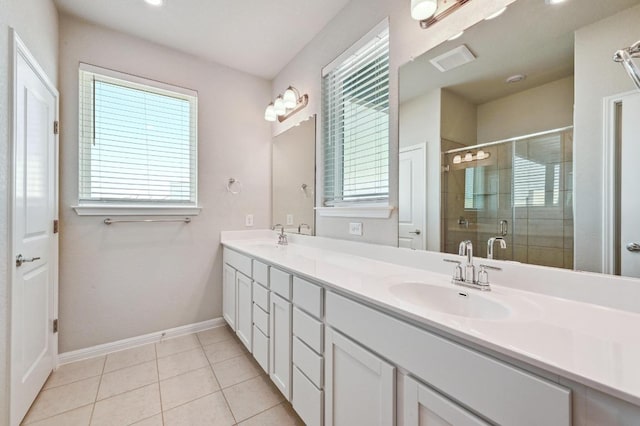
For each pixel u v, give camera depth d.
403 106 1.56
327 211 2.11
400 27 1.58
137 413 1.52
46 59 1.73
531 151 1.07
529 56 1.08
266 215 2.89
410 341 0.85
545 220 1.03
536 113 1.06
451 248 1.32
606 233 0.89
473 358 0.69
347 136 2.00
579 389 0.54
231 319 2.37
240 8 1.95
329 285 1.18
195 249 2.51
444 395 0.76
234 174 2.71
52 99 1.82
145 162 2.33
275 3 1.92
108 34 2.14
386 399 0.92
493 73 1.19
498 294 1.03
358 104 1.90
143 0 1.87
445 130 1.36
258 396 1.67
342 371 1.13
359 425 1.04
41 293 1.67
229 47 2.40
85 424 1.43
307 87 2.38
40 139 1.63
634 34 0.85
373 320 0.98
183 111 2.49
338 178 2.09
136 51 2.25
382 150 1.71
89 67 2.06
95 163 2.13
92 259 2.08
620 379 0.50
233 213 2.70
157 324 2.34
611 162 0.89
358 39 1.85
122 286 2.20
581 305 0.91
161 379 1.82
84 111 2.09
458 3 1.29
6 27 1.24
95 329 2.09
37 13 1.58
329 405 1.19
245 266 2.07
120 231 2.19
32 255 1.54
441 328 0.75
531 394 0.59
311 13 2.02
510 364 0.63
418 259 1.44
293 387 1.45
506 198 1.13
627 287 0.85
